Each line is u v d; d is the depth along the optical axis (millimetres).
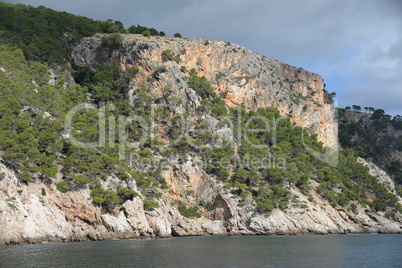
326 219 135875
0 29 151750
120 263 61188
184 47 174875
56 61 154125
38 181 91875
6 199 80250
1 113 101625
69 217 92812
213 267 59562
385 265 65125
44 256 65000
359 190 170625
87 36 179000
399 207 169500
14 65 128125
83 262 61094
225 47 188250
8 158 88312
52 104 120938
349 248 87188
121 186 105250
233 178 130250
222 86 180000
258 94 191875
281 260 67312
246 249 80750
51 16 179500
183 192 127750
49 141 100625
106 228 96750
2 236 76375
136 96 153500
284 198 130625
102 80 157125
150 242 92125
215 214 124375
